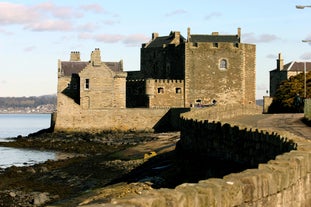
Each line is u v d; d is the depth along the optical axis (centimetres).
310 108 4284
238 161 2247
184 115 3956
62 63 9631
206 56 10831
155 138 7712
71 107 9112
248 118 4994
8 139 9288
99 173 4259
